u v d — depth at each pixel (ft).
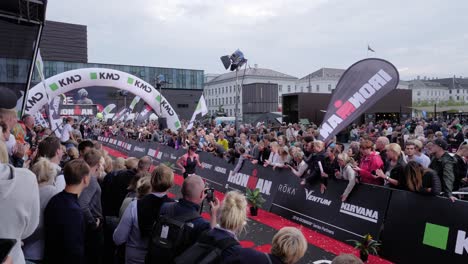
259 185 27.45
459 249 14.24
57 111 62.85
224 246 8.18
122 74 62.85
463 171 20.20
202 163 37.01
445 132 52.85
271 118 112.06
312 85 303.27
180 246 9.12
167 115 67.72
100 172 16.10
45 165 10.19
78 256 9.27
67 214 9.21
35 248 9.35
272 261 7.75
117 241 10.87
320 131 25.71
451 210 14.83
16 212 6.44
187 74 259.60
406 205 16.58
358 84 24.67
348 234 19.02
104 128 90.22
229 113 314.55
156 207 10.58
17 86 27.91
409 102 108.37
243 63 42.39
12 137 16.03
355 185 19.29
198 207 9.96
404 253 16.12
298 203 23.07
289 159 25.71
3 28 24.90
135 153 60.75
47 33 329.11
